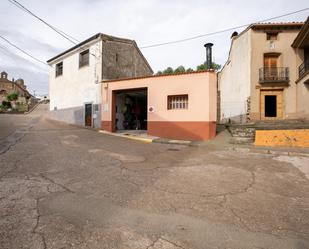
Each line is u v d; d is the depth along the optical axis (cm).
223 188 442
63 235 266
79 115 1683
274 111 1675
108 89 1430
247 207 357
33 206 340
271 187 454
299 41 1528
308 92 1477
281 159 732
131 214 324
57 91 1998
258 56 1614
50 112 2128
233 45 1905
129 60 1786
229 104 1994
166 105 1206
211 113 1130
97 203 359
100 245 248
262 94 1627
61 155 697
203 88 1122
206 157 745
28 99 4541
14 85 5494
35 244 247
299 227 298
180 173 541
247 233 280
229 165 635
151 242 255
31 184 435
